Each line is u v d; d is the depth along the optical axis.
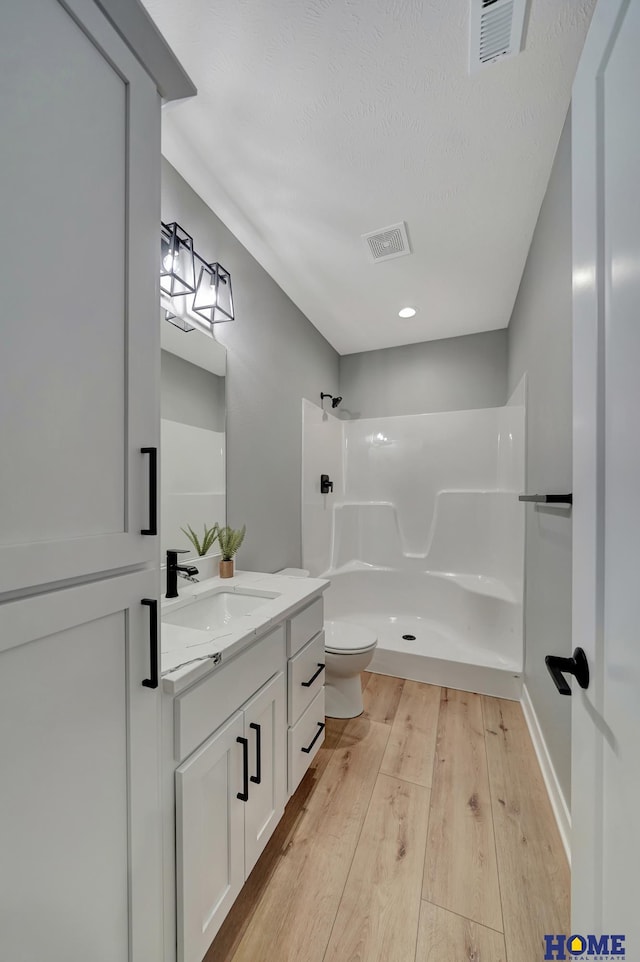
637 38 0.49
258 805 1.09
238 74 1.11
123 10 0.61
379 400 3.29
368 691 2.22
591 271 0.64
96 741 0.60
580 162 0.69
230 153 1.37
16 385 0.49
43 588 0.52
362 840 1.25
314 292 2.33
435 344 3.12
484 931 0.99
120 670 0.64
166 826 0.77
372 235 1.82
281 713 1.23
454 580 2.84
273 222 1.72
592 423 0.63
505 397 2.90
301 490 2.52
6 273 0.48
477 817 1.34
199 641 0.95
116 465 0.63
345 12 0.96
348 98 1.18
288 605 1.26
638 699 0.47
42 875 0.53
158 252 0.72
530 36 1.00
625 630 0.52
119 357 0.64
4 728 0.48
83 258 0.57
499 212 1.67
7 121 0.47
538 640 1.72
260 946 0.96
